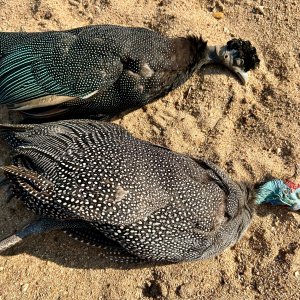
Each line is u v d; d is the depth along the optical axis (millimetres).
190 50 665
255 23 777
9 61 621
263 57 757
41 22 773
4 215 682
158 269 663
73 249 672
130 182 553
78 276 664
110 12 784
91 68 609
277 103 728
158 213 553
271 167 697
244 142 715
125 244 568
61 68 606
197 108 725
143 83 645
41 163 576
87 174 556
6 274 659
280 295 652
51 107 642
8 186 683
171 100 732
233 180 641
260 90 738
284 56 749
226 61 713
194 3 788
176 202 559
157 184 561
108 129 617
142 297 658
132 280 662
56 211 572
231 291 658
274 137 712
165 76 657
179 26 763
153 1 790
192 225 562
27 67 612
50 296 655
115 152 573
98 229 574
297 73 741
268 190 665
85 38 615
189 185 569
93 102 645
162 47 640
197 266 664
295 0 781
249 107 728
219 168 630
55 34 621
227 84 731
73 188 551
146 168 567
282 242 674
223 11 787
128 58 622
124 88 642
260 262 667
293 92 729
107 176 554
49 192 555
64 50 609
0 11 779
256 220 684
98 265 667
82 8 790
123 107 673
